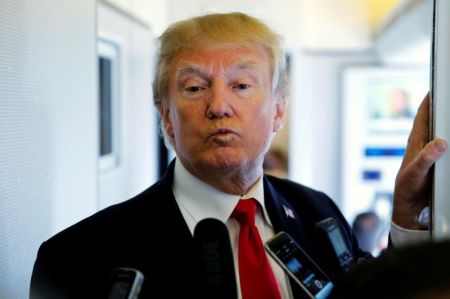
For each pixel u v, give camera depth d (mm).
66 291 875
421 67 4082
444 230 918
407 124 4133
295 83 4168
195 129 893
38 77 1212
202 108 890
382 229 3141
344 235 1120
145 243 905
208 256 752
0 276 1033
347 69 4105
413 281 369
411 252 390
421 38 3047
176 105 914
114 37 2438
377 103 4152
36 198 1209
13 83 1092
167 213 934
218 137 878
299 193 1147
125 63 2607
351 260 1016
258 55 917
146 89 3033
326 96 4219
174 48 923
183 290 873
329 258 996
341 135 4211
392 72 4098
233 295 734
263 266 905
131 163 2736
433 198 936
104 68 2455
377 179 4188
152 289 874
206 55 891
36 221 1210
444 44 911
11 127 1086
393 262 387
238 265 899
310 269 869
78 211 1481
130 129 2717
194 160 904
